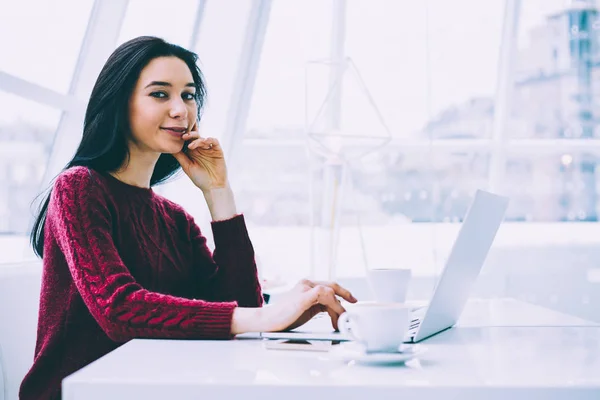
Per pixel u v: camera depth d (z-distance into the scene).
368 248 5.04
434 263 4.98
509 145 5.44
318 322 1.42
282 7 5.04
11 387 1.66
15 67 2.90
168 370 0.84
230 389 0.74
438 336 1.19
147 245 1.51
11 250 3.06
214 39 4.24
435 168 5.29
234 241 1.64
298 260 4.93
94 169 1.48
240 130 4.51
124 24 3.32
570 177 5.52
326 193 5.08
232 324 1.14
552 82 5.51
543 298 4.82
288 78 5.15
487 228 1.21
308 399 0.74
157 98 1.49
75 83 3.22
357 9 5.23
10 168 3.10
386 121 5.32
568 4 5.47
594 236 5.24
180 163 1.64
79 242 1.25
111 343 1.37
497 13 5.36
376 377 0.79
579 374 0.81
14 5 2.86
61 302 1.37
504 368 0.86
